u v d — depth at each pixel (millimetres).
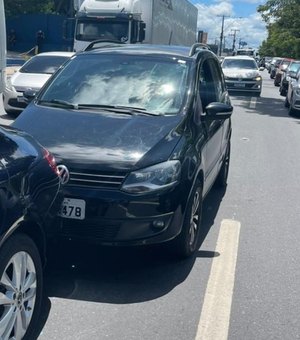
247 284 4641
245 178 8516
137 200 4391
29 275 3547
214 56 7191
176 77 5789
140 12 19328
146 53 6184
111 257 5047
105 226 4418
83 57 6289
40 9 54375
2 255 3211
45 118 5160
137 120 5105
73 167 4465
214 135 6098
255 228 6125
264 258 5234
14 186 3320
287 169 9352
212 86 6605
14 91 12344
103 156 4516
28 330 3557
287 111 19031
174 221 4566
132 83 5750
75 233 4461
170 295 4367
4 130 3844
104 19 18625
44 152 3930
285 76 25578
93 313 4031
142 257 5082
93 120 5086
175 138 4867
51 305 4109
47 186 3727
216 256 5199
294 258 5277
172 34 24047
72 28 19719
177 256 4977
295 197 7555
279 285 4660
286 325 4004
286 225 6289
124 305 4176
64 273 4672
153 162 4535
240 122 15203
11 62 27156
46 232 3828
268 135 13109
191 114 5395
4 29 10055
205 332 3836
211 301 4301
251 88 24250
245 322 4012
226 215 6555
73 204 4414
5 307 3318
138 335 3760
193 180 4801
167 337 3748
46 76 12898
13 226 3260
